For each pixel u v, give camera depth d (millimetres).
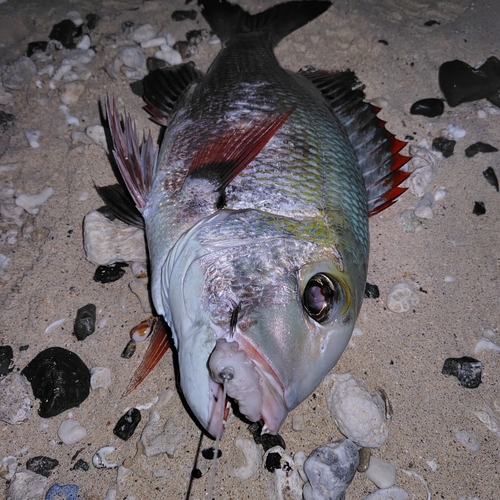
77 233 538
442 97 649
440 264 539
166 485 424
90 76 642
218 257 398
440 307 515
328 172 444
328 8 704
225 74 536
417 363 486
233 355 353
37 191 564
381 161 510
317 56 683
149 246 465
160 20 706
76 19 695
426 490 432
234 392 350
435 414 464
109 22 694
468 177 590
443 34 699
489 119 629
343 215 424
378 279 527
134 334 478
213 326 382
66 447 438
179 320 402
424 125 624
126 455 436
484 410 467
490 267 541
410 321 506
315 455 419
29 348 478
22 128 604
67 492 418
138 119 616
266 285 385
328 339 383
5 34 681
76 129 606
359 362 483
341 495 415
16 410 441
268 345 369
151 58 657
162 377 466
